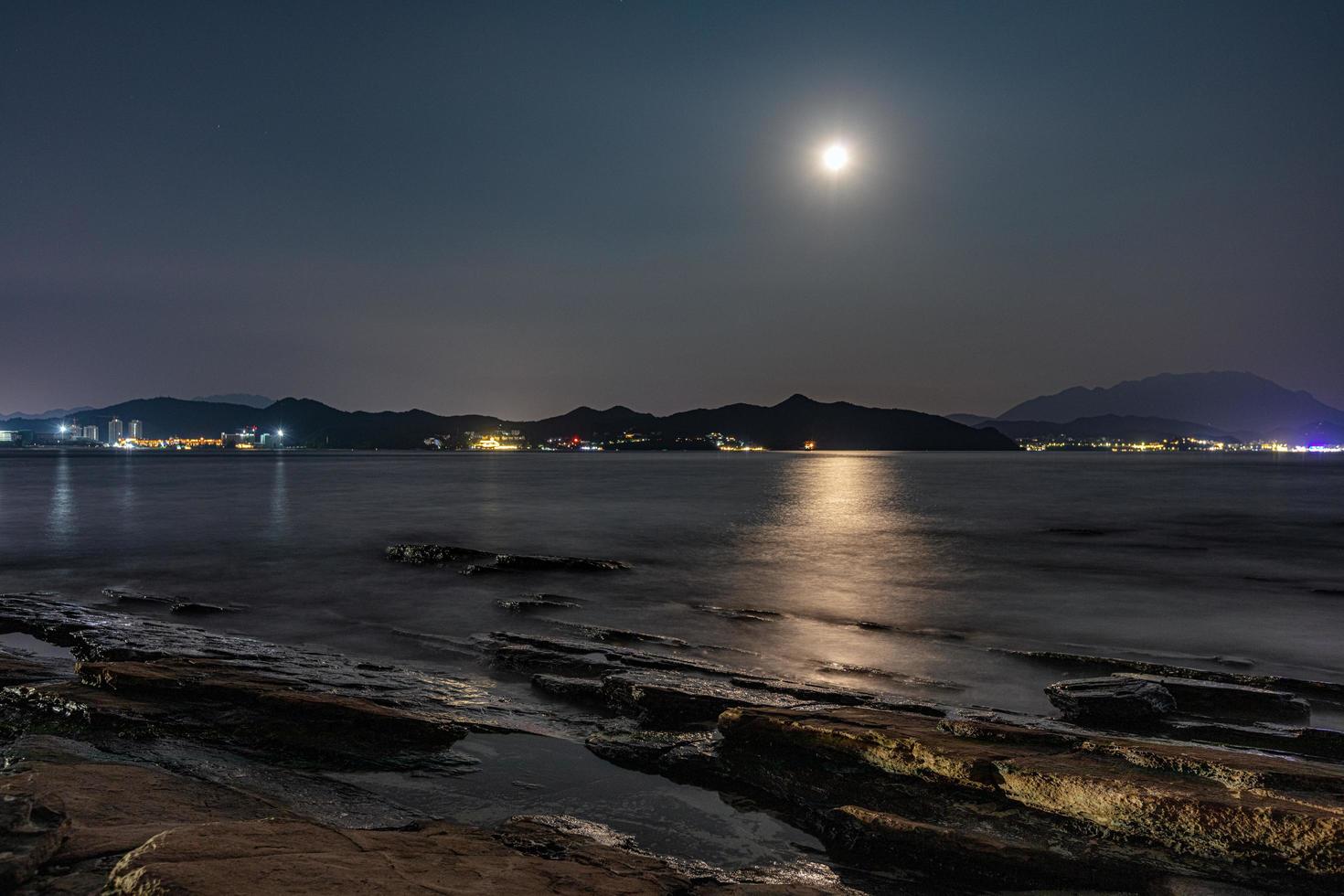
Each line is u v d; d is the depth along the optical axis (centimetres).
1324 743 879
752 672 1172
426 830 607
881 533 3659
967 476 11425
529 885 472
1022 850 618
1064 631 1644
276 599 1911
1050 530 3797
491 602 1875
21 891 428
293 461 18888
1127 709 985
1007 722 944
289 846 478
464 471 12475
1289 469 15075
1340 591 2147
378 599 1911
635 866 573
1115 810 638
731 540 3331
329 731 869
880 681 1222
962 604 1933
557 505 5334
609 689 1032
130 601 1838
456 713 942
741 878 587
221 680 993
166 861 422
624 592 2047
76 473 10556
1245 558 2853
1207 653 1470
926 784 728
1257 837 587
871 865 629
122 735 838
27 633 1452
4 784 621
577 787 763
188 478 9075
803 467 16200
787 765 789
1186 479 10456
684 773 792
